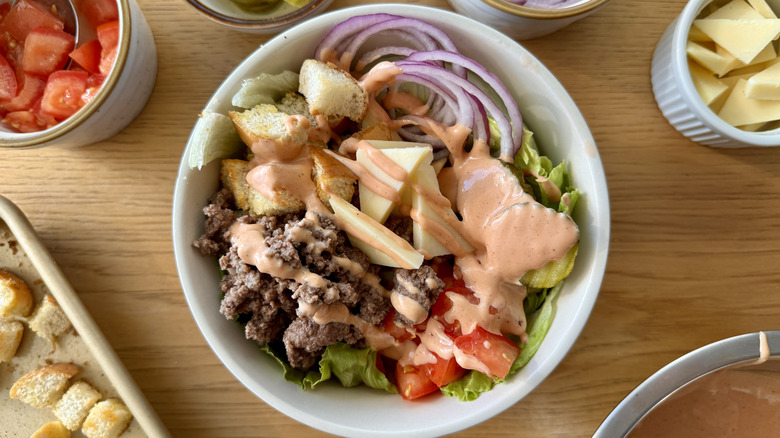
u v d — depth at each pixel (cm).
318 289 22
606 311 28
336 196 23
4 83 27
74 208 28
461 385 24
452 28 24
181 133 28
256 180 23
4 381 28
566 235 23
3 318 27
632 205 28
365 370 25
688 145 28
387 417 24
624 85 28
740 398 27
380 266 25
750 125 26
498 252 24
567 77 28
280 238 22
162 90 28
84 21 28
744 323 28
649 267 28
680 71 25
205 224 24
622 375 27
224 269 24
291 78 25
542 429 27
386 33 25
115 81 24
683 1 29
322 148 25
